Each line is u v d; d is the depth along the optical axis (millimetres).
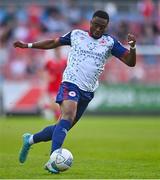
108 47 29922
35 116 86562
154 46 91812
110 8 99875
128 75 88500
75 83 29234
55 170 28031
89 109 88125
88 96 29688
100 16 29406
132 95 88312
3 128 65750
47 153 41406
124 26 97562
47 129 30297
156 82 89000
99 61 29734
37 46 30422
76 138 56906
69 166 28125
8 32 96688
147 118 86125
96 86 30141
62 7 100500
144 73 89062
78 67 29469
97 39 29938
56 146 28203
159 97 88750
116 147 48125
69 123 28562
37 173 28906
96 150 45531
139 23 98688
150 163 34656
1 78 86750
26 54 88250
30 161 34500
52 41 30344
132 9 100062
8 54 88375
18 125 69938
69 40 30250
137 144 50812
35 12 98812
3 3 101938
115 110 88188
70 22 99562
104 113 88125
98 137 58062
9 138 55250
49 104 78000
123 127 70375
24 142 30641
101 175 28484
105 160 36406
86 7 100688
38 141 30594
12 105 86375
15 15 99188
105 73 87938
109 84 88000
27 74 87188
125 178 27406
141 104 88500
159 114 88812
